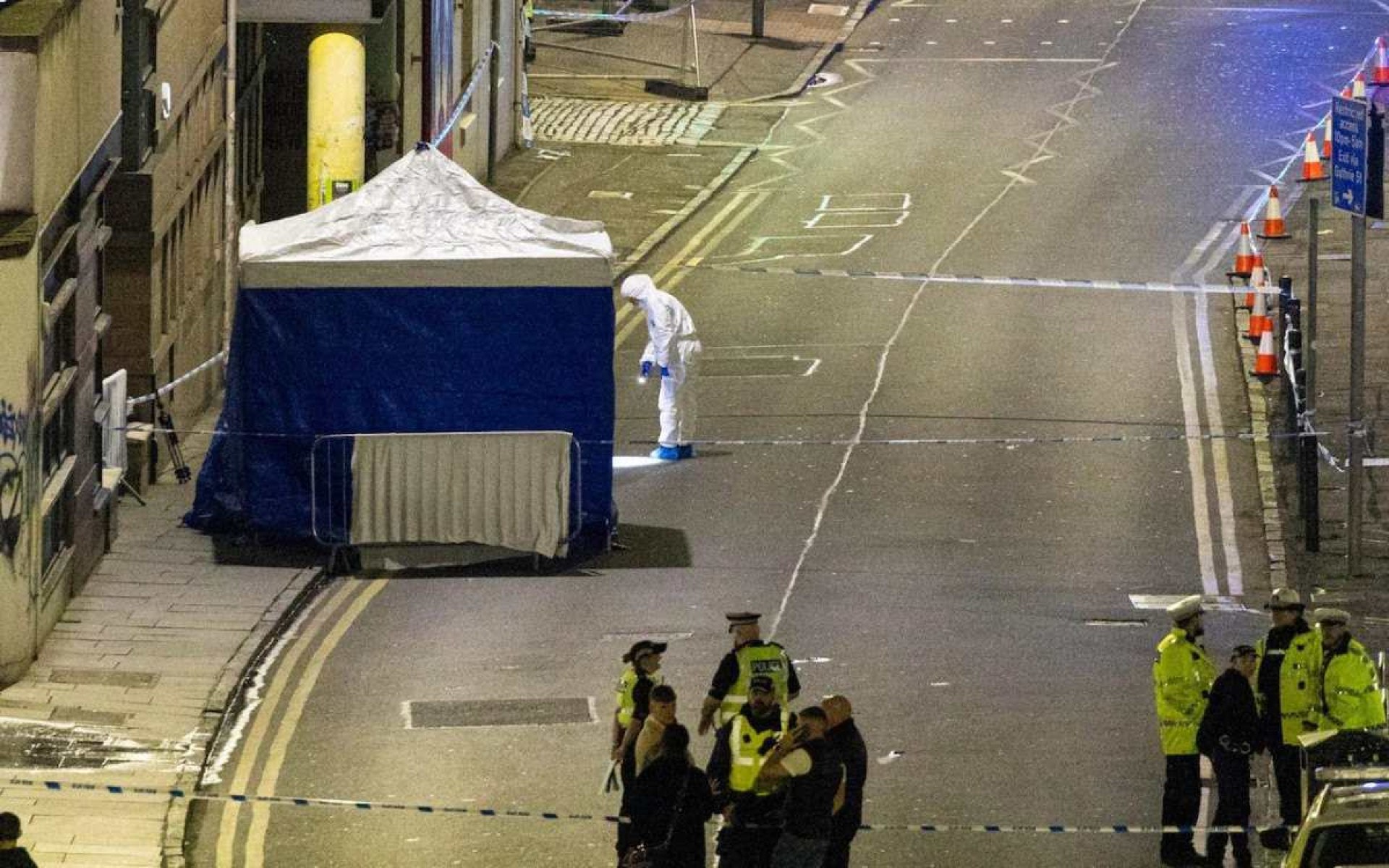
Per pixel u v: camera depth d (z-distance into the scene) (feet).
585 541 322.14
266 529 320.09
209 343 404.36
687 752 184.85
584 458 319.88
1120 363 411.95
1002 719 250.37
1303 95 614.34
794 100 645.92
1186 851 208.44
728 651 273.95
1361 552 306.76
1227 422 378.53
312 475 312.29
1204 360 413.59
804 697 257.55
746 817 183.52
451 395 319.88
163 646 276.21
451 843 215.92
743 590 301.02
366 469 312.71
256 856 213.66
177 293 375.86
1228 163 557.74
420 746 244.01
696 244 511.40
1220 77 636.89
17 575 259.19
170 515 337.72
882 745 242.37
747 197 552.41
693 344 364.38
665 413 364.17
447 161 333.42
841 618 288.10
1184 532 326.44
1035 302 452.76
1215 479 350.23
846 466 358.43
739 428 380.78
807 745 180.45
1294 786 210.79
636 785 183.93
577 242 322.75
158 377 360.48
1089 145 581.53
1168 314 442.91
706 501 343.46
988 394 395.14
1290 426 363.15
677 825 183.32
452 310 318.86
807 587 301.84
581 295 319.68
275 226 326.65
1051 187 545.85
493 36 569.23
